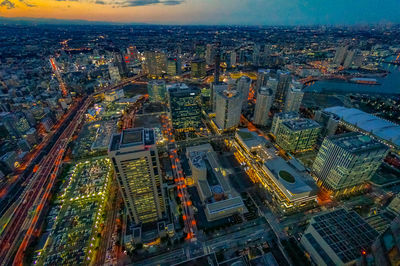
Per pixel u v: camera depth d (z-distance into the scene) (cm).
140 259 16438
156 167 15350
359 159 19175
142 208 17325
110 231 18500
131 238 16850
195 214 19988
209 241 17650
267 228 18688
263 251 16812
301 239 16725
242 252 16775
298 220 19400
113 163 14100
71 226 18988
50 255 16762
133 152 14062
